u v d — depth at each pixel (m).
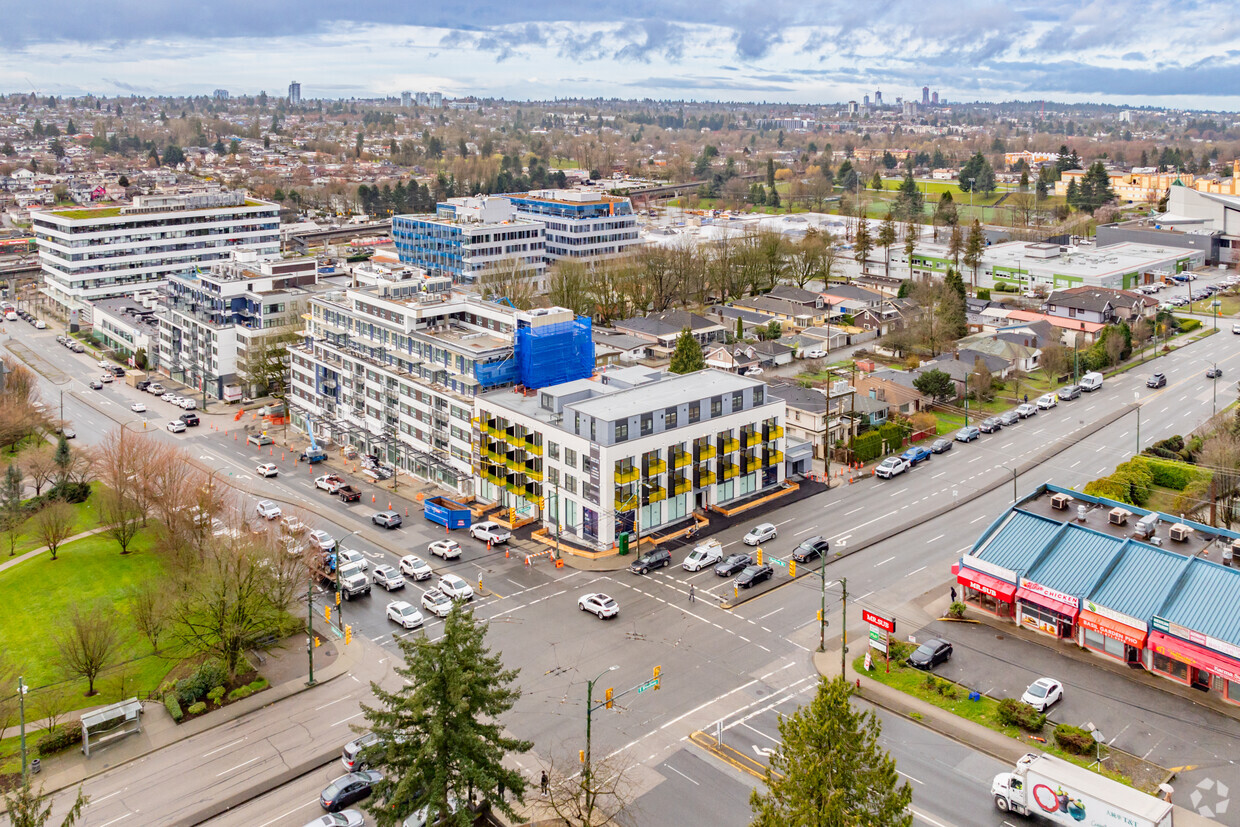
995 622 106.75
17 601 118.62
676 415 132.62
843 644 92.75
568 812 78.00
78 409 197.38
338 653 104.94
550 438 132.38
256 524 125.88
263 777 84.50
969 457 158.00
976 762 83.38
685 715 90.94
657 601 113.38
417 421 157.50
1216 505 127.62
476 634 74.38
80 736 89.88
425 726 71.88
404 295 171.62
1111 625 97.12
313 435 171.25
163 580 112.62
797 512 137.75
